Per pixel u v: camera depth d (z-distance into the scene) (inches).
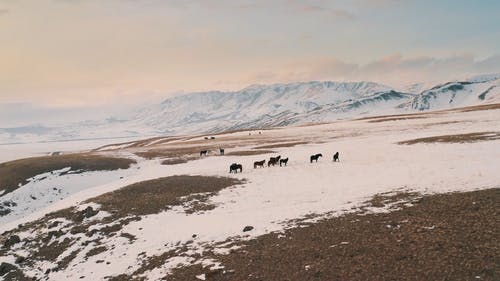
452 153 1685.5
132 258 1011.3
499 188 1044.5
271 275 784.3
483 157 1493.6
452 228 853.8
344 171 1633.9
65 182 2135.8
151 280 864.9
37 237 1274.6
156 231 1161.4
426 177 1300.4
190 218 1229.7
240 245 947.3
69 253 1129.4
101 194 1612.9
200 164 2325.3
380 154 1951.3
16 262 1131.9
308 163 1952.5
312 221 1031.6
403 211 1000.2
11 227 1441.9
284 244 911.0
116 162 2551.7
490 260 705.0
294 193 1360.7
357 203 1130.0
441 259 737.6
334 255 821.2
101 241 1163.9
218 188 1567.4
